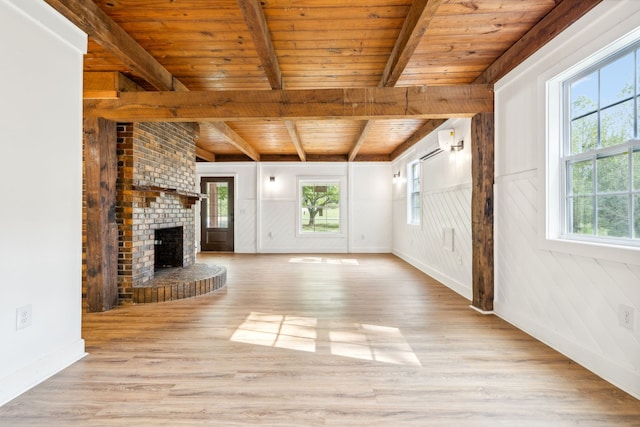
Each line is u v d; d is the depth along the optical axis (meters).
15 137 1.87
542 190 2.49
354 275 5.24
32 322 1.96
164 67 3.24
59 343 2.16
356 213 8.17
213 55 3.01
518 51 2.76
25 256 1.92
